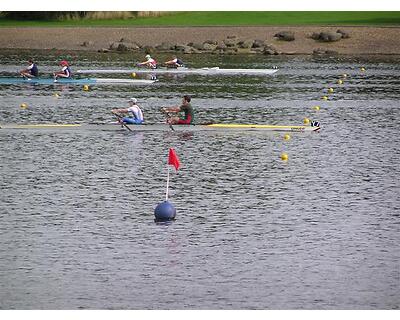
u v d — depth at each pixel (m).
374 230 81.50
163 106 160.62
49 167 106.38
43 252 74.31
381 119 146.50
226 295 65.69
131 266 71.25
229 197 92.81
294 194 94.38
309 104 165.12
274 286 67.44
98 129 131.50
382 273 70.31
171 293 65.94
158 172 104.25
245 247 76.19
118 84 197.75
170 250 75.19
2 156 112.38
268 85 196.38
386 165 109.56
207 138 126.50
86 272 69.88
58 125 132.25
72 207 88.31
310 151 118.06
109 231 80.25
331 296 65.75
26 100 166.88
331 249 75.94
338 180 101.12
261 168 107.06
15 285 67.12
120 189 95.88
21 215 85.19
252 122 141.75
